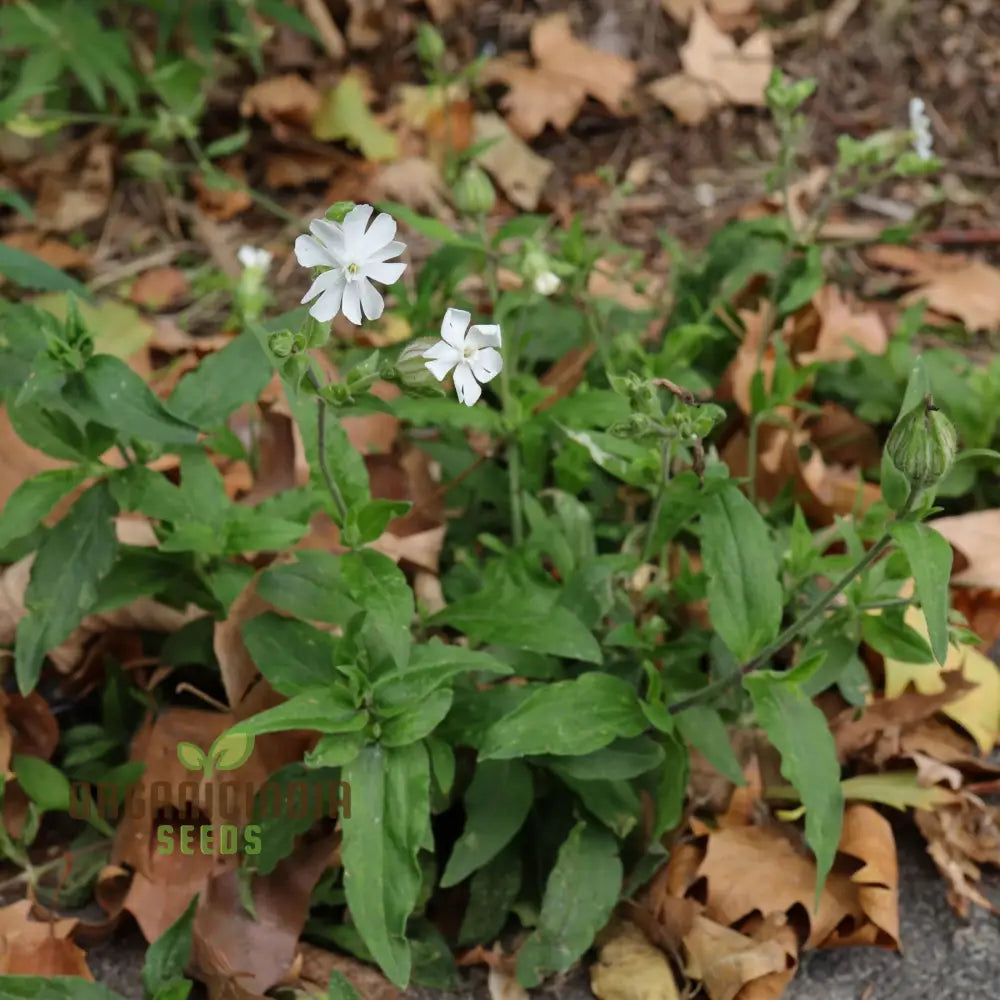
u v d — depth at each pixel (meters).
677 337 0.77
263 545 0.65
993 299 0.92
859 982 0.67
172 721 0.68
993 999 0.66
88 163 1.01
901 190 1.05
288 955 0.65
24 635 0.65
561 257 0.80
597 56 1.10
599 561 0.69
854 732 0.72
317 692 0.62
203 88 1.04
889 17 1.15
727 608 0.64
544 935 0.65
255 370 0.66
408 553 0.74
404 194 1.00
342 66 1.09
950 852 0.70
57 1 0.96
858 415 0.83
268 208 1.02
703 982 0.66
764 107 1.10
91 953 0.67
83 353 0.63
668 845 0.68
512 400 0.73
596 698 0.64
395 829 0.61
